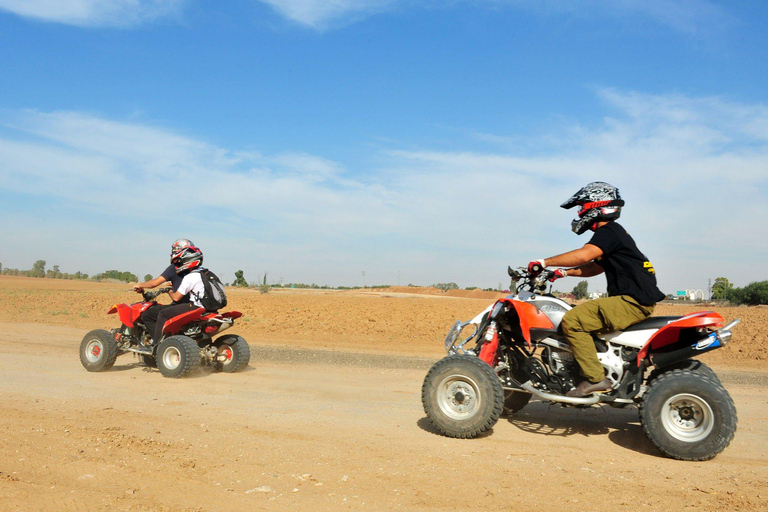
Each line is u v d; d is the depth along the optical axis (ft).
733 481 13.41
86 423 17.85
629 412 21.71
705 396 15.20
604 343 17.24
